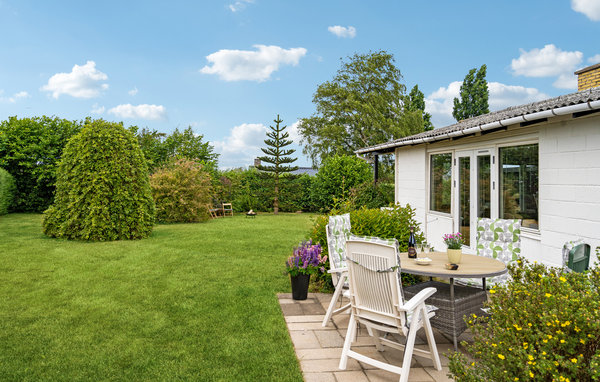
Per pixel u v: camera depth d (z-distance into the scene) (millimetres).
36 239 9484
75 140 9727
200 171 16656
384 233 5668
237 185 20844
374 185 12711
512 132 6148
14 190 15883
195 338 3717
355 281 3152
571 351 1780
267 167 20781
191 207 15133
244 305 4734
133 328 3959
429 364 3279
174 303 4770
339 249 4672
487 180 6855
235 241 9852
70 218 9586
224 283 5742
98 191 9438
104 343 3584
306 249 5117
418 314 2924
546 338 1817
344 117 29438
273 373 3041
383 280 2941
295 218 17250
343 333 3939
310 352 3475
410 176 9719
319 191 19656
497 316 2133
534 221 5758
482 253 4871
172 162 17234
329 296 5273
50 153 16234
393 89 30375
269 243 9578
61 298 4926
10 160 16016
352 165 18922
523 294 2176
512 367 1852
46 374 2996
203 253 8125
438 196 8602
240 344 3586
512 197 6238
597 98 4062
